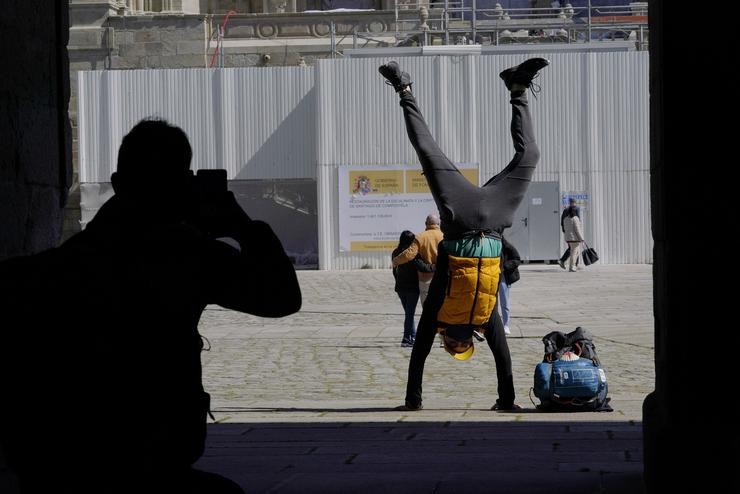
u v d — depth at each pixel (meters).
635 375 15.84
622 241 43.44
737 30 5.91
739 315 5.95
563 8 50.09
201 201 3.98
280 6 58.25
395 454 8.86
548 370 12.20
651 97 6.61
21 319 3.70
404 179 43.34
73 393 3.67
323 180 43.62
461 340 12.28
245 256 3.93
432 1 58.88
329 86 43.56
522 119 12.34
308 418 11.77
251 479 7.65
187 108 44.69
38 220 6.35
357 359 18.34
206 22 51.78
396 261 19.58
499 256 12.15
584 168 43.34
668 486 6.05
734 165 5.93
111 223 3.90
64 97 6.74
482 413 12.13
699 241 5.97
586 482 7.36
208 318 26.05
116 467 3.67
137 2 54.97
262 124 44.72
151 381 3.72
